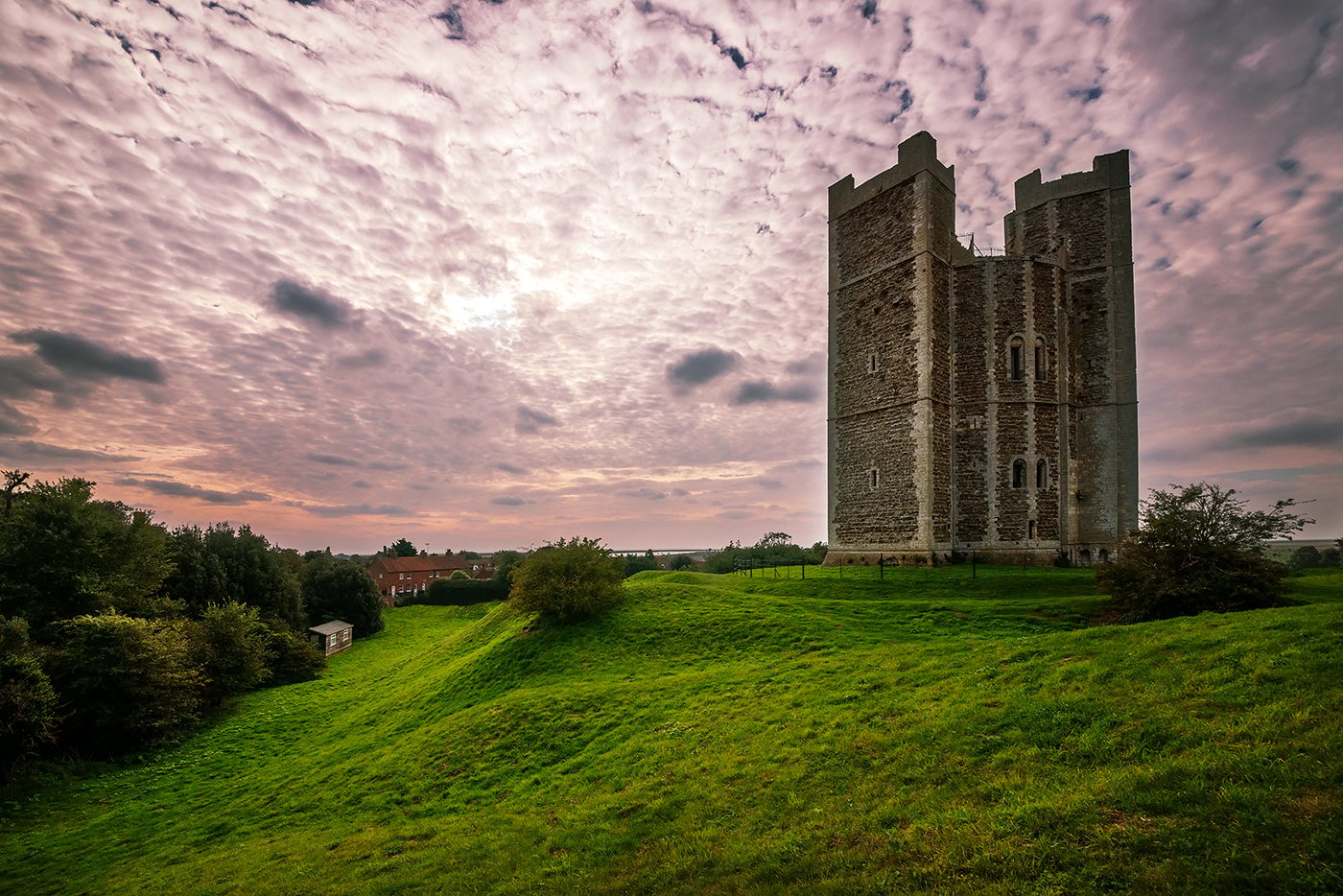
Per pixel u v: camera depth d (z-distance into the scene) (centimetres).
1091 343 3159
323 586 5966
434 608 7669
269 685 3872
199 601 4231
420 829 1135
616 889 719
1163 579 1633
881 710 1073
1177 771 628
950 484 2967
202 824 1578
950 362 3030
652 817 912
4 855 1564
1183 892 464
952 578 2480
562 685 1941
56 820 1856
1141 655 973
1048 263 3020
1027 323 2931
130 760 2434
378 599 6303
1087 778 685
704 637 2178
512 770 1380
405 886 868
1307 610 1040
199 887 1074
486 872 857
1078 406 3152
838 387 3359
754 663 1764
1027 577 2403
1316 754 593
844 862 652
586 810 1016
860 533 3166
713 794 940
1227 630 980
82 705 2434
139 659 2572
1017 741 824
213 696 3219
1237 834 512
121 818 1780
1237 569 1562
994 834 621
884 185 3162
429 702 2311
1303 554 4056
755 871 678
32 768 2184
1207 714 743
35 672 2231
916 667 1259
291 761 2130
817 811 797
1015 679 1030
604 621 2517
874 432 3117
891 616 2083
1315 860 458
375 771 1617
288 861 1114
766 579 2928
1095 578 1823
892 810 744
